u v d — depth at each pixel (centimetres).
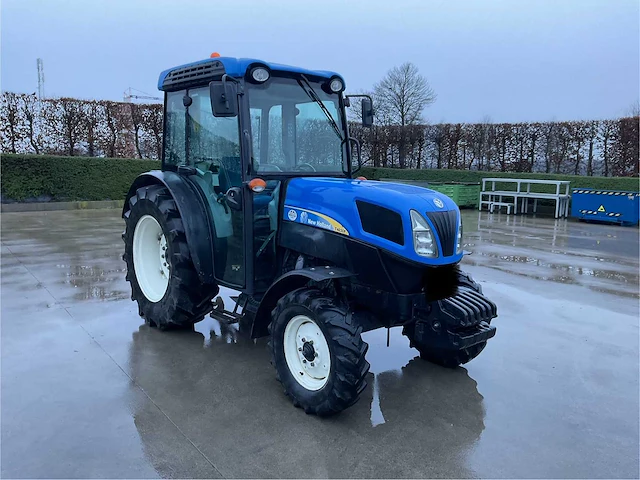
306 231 322
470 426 284
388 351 393
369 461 248
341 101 382
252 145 335
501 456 256
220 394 310
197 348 381
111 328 414
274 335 308
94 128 1431
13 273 576
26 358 351
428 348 364
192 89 388
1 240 780
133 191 462
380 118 1947
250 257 342
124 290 518
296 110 355
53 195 1228
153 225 435
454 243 302
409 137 1775
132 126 1493
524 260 723
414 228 284
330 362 275
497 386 335
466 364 370
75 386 313
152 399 301
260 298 354
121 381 322
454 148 1702
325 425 280
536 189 1423
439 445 264
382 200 291
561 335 428
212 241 380
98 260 648
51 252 694
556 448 265
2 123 1291
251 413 289
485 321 324
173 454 247
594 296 542
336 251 304
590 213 1181
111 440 257
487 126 1631
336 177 374
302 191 329
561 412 302
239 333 416
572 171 1484
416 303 296
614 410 305
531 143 1552
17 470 232
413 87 1923
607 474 244
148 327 421
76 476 229
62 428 266
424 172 1670
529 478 239
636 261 727
